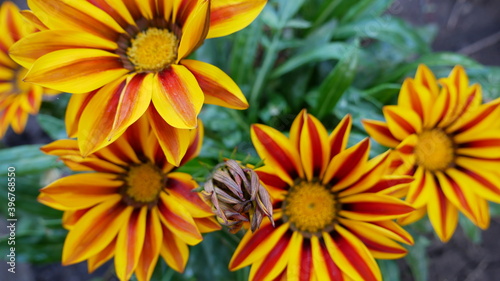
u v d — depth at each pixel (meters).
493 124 0.30
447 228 0.29
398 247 0.28
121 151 0.28
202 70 0.26
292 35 0.40
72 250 0.28
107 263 0.44
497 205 0.38
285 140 0.27
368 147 0.27
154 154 0.28
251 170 0.25
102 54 0.27
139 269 0.28
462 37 0.51
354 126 0.35
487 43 0.51
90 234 0.28
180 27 0.27
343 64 0.33
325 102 0.34
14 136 0.46
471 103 0.30
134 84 0.26
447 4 0.51
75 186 0.27
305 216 0.29
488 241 0.46
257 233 0.27
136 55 0.28
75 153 0.27
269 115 0.36
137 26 0.28
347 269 0.28
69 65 0.26
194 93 0.25
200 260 0.34
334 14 0.39
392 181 0.27
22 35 0.33
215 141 0.34
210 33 0.26
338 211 0.29
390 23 0.39
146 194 0.29
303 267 0.28
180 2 0.27
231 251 0.34
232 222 0.25
